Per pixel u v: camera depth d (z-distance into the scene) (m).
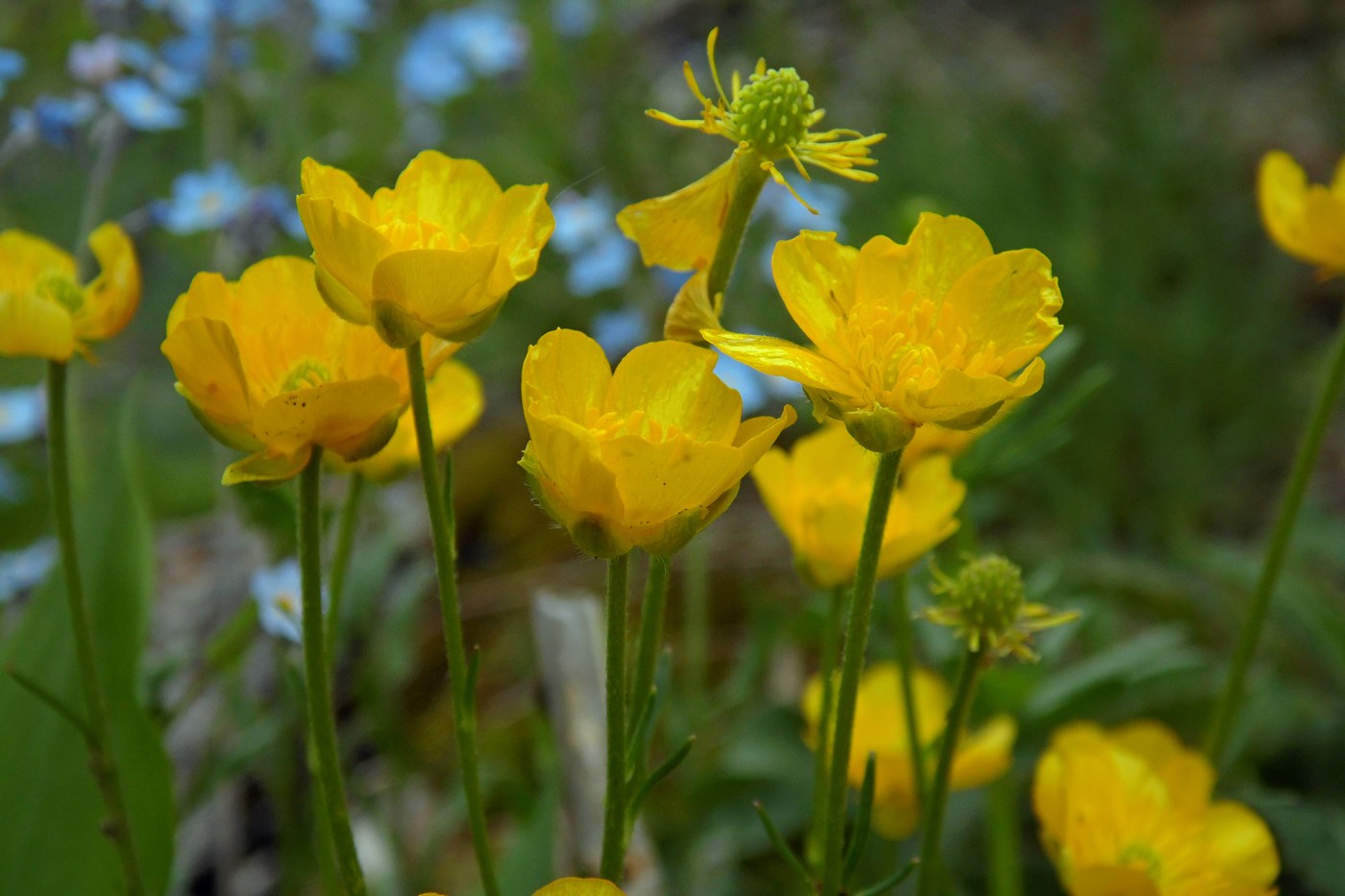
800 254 0.27
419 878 0.38
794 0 0.90
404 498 0.56
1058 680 0.37
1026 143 0.74
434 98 0.67
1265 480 0.62
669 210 0.28
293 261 0.28
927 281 0.27
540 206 0.27
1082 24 1.00
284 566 0.37
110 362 0.64
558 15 0.78
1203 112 0.80
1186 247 0.69
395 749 0.38
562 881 0.26
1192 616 0.49
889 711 0.36
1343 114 0.80
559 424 0.26
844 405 0.26
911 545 0.30
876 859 0.38
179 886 0.39
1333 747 0.40
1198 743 0.41
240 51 0.53
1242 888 0.31
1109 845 0.32
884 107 0.78
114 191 0.61
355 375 0.27
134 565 0.34
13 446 0.50
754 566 0.53
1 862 0.33
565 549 0.56
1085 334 0.63
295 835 0.37
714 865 0.40
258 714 0.38
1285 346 0.67
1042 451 0.36
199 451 0.62
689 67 0.27
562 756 0.35
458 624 0.27
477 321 0.26
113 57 0.42
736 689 0.39
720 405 0.27
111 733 0.33
